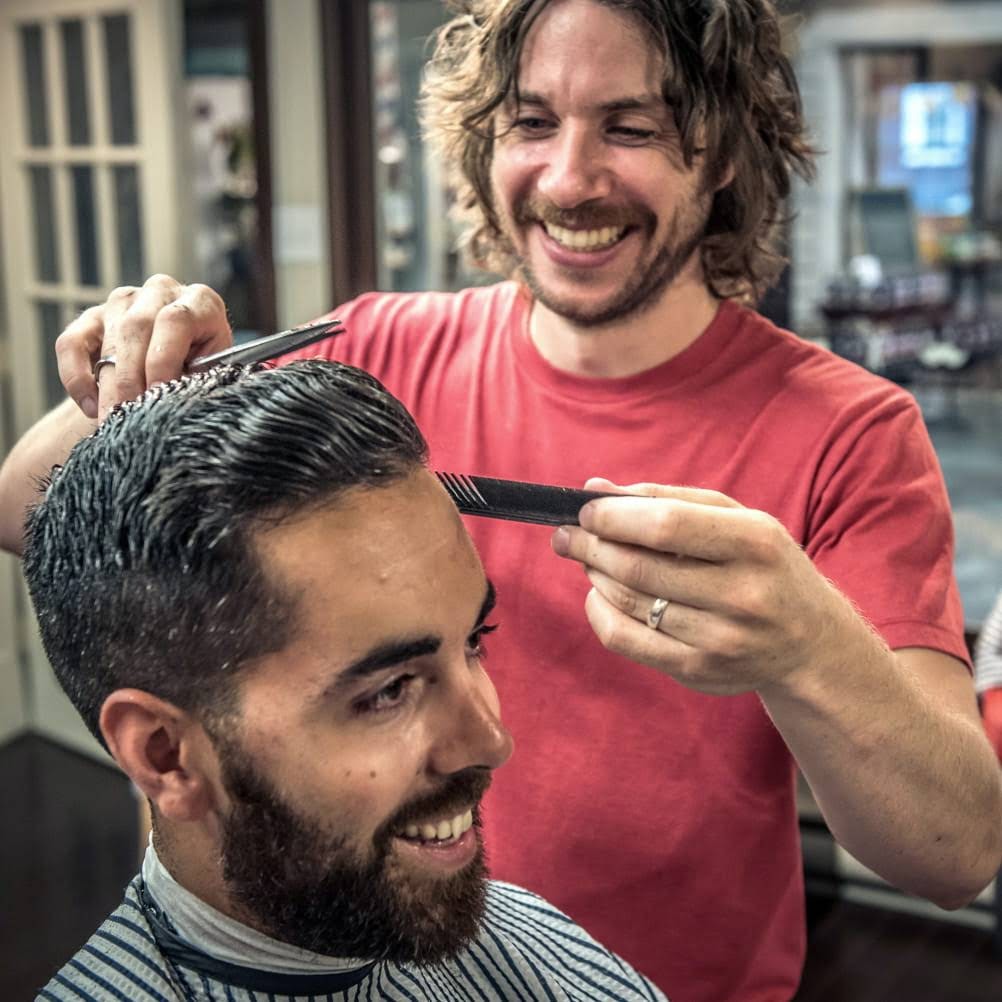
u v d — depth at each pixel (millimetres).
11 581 3529
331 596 631
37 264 3309
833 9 4195
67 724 3486
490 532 1197
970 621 3373
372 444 655
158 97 2959
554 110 1086
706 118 1101
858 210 5164
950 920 2738
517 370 1245
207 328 937
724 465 1148
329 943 684
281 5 3166
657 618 800
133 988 714
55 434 1011
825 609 827
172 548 622
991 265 5344
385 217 3422
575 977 911
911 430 1128
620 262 1118
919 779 917
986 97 4684
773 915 1169
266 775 647
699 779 1121
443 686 679
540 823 1155
